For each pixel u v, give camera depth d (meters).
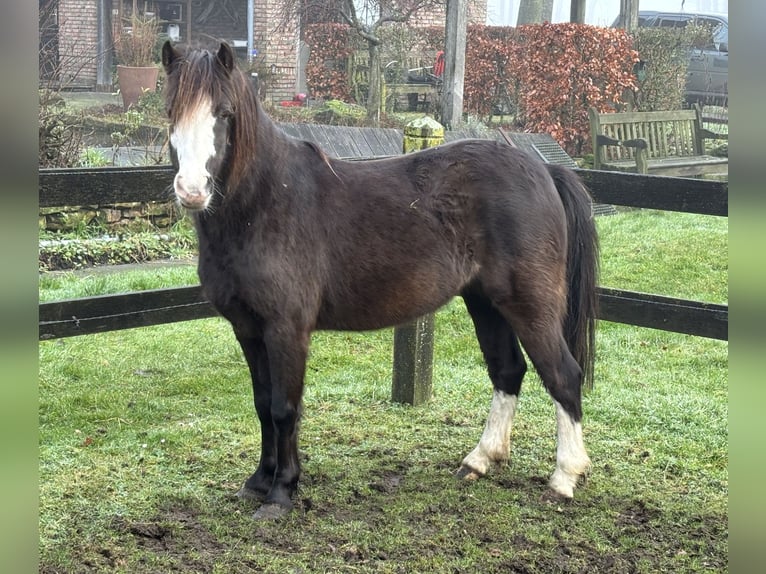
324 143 8.61
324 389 4.89
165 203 7.99
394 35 14.95
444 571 2.85
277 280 3.08
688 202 4.18
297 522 3.22
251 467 3.79
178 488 3.53
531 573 2.84
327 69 15.06
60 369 5.03
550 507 3.39
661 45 12.35
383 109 13.73
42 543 2.99
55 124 8.02
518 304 3.39
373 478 3.69
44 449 3.87
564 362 3.46
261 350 3.35
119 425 4.23
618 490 3.58
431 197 3.38
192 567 2.85
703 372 5.25
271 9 16.42
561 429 3.50
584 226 3.57
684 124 11.36
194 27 18.97
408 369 4.63
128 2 17.81
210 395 4.75
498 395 3.79
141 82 13.82
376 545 3.04
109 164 8.45
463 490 3.58
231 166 2.87
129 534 3.09
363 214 3.31
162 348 5.54
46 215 7.43
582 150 11.45
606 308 4.30
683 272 7.23
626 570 2.87
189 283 6.40
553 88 11.18
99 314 4.05
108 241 7.48
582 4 13.09
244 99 2.88
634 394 4.80
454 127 10.80
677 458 3.94
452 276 3.41
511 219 3.34
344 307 3.36
